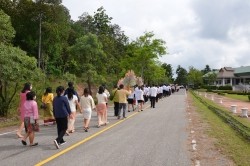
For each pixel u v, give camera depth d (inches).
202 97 2235.5
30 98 469.4
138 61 2637.8
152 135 569.0
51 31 2094.0
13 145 478.6
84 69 1733.5
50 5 2121.1
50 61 2341.3
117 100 898.1
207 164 363.3
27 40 2140.7
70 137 546.6
